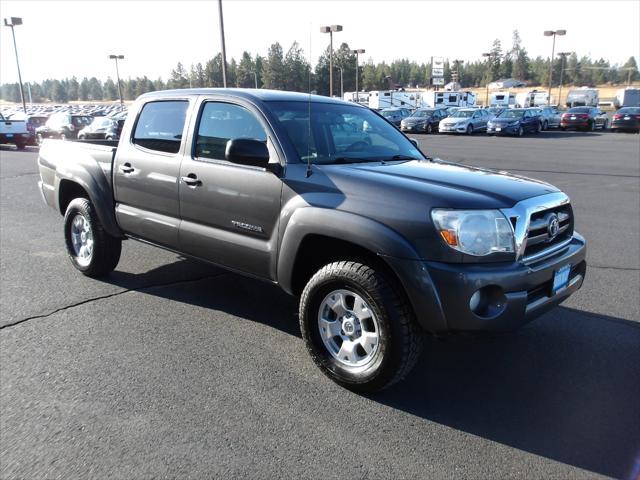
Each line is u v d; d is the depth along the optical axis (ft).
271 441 9.60
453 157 61.31
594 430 10.11
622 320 15.20
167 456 9.14
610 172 47.57
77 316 15.02
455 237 9.88
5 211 30.55
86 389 11.21
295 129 12.85
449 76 476.54
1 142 78.69
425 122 116.26
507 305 10.14
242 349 13.19
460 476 8.80
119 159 16.24
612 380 11.97
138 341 13.51
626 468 9.05
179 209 14.44
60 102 567.18
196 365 12.32
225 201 13.12
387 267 10.74
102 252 17.46
